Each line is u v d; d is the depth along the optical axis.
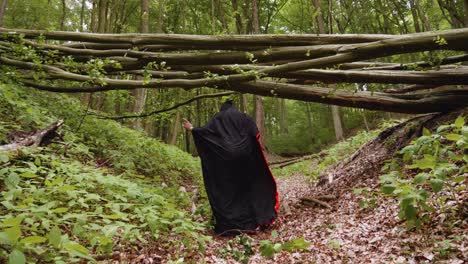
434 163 3.22
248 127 5.98
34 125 5.98
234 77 6.40
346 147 13.02
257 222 5.48
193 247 3.92
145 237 3.87
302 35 6.21
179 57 6.77
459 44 5.19
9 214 2.81
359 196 5.68
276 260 3.58
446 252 2.88
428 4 15.66
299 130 29.22
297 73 6.56
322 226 4.75
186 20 20.98
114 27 20.12
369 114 25.31
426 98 6.83
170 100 9.52
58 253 2.64
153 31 21.34
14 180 3.05
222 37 6.38
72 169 4.14
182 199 6.35
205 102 22.56
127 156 7.01
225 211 5.54
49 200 3.57
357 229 4.17
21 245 1.93
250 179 5.80
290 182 11.69
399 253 3.14
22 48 6.82
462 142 3.14
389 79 6.19
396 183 3.39
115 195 4.02
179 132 25.72
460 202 3.73
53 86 8.14
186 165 10.53
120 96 9.30
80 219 2.77
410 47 5.31
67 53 7.44
